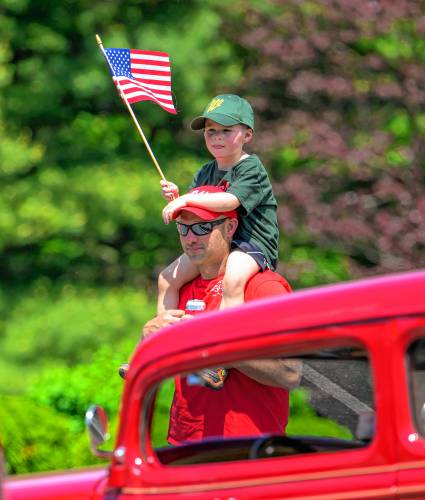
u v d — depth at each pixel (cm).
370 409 1166
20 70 6050
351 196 4794
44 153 6053
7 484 1357
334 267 5050
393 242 4681
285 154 4947
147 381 1266
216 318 1239
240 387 1428
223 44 5703
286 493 1181
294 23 5038
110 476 1278
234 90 5366
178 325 1262
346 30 4922
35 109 5997
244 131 1850
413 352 1137
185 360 1245
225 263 1722
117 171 5884
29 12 6097
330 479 1158
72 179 5875
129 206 5756
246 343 1212
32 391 3375
